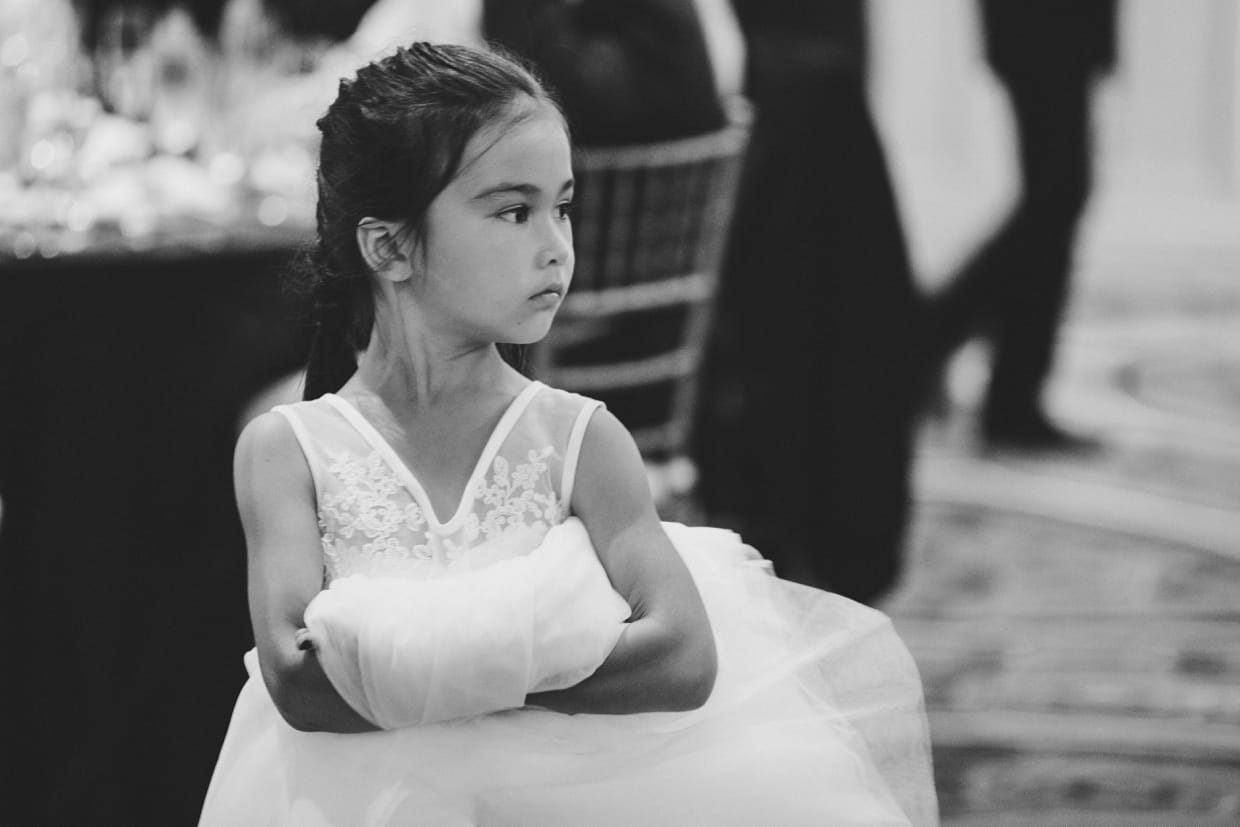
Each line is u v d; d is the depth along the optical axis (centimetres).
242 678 406
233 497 407
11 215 405
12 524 389
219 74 477
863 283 525
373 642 180
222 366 404
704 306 448
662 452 448
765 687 202
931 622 607
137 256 382
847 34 532
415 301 199
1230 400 934
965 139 1350
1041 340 855
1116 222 1324
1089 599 632
